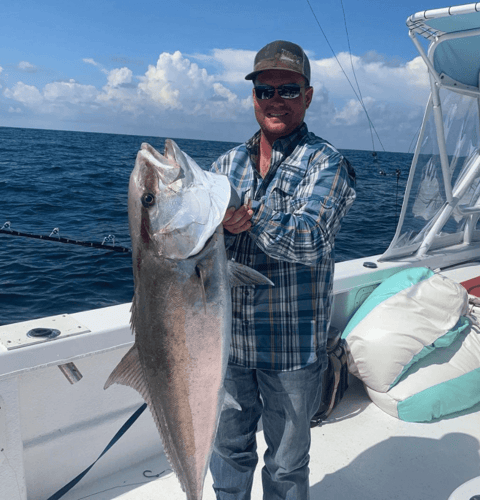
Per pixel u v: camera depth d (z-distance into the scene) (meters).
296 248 1.44
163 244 1.32
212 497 2.29
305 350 1.71
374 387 2.92
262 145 1.88
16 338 1.95
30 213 14.71
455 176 3.95
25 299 7.44
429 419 2.82
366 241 11.15
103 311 2.30
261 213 1.39
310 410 1.78
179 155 1.33
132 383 1.47
